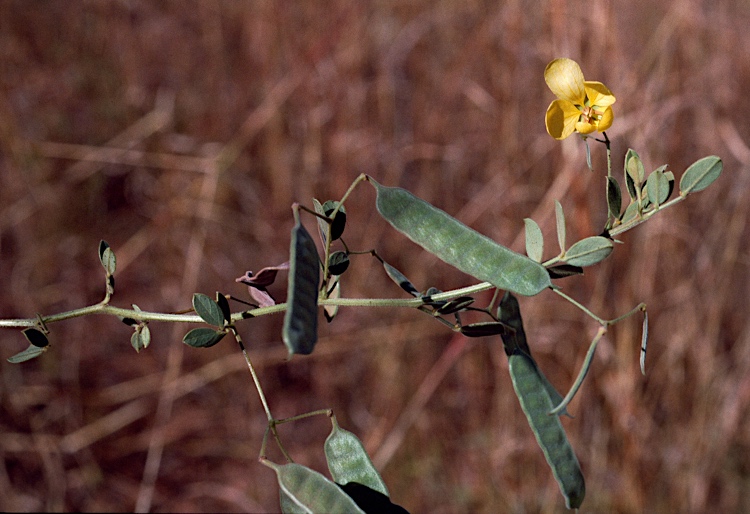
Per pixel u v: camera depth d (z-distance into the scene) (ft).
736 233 2.65
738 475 2.72
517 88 2.87
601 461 2.67
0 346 3.06
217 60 3.61
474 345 2.88
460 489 2.80
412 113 3.22
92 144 3.61
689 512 2.64
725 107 2.75
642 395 2.68
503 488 2.74
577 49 2.63
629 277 2.65
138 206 3.60
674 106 2.60
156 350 3.31
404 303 1.41
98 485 2.96
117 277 3.40
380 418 2.98
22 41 3.73
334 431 1.38
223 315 1.41
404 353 3.01
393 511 1.36
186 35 3.76
